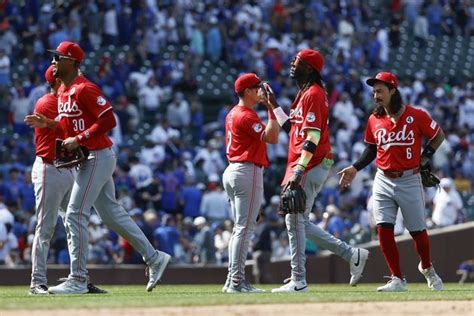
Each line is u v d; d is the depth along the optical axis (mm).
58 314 29391
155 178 88562
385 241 43188
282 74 113375
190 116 104188
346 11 128000
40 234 40500
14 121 95062
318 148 40750
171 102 102750
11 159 85625
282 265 67688
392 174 42844
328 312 30406
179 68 109438
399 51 132750
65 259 70125
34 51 103000
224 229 79750
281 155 98875
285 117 41062
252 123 40469
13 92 95250
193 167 95375
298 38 121500
